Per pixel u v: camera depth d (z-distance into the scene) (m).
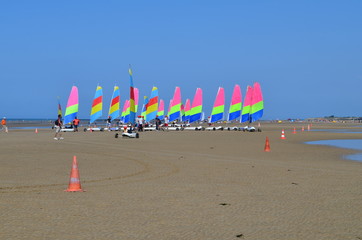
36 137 44.12
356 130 76.50
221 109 71.94
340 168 18.88
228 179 15.21
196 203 10.96
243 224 8.92
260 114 68.19
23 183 14.09
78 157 22.80
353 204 10.89
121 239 7.84
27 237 7.91
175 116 75.62
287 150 29.48
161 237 7.98
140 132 60.81
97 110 67.25
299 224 8.95
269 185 13.88
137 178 15.45
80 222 9.01
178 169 18.06
